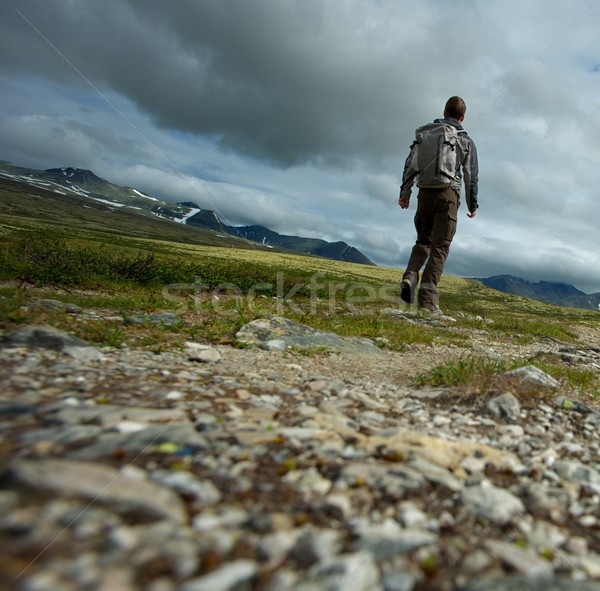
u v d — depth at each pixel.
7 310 5.78
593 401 5.53
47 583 1.47
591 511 2.54
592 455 3.51
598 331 25.89
